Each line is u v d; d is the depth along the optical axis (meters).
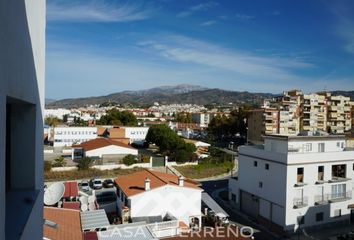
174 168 57.47
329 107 88.50
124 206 30.08
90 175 50.94
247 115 89.38
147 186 29.27
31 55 4.57
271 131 81.25
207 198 35.53
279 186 31.33
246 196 36.59
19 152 4.89
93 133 82.25
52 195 13.78
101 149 61.38
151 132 70.06
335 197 32.97
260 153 33.97
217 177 54.53
